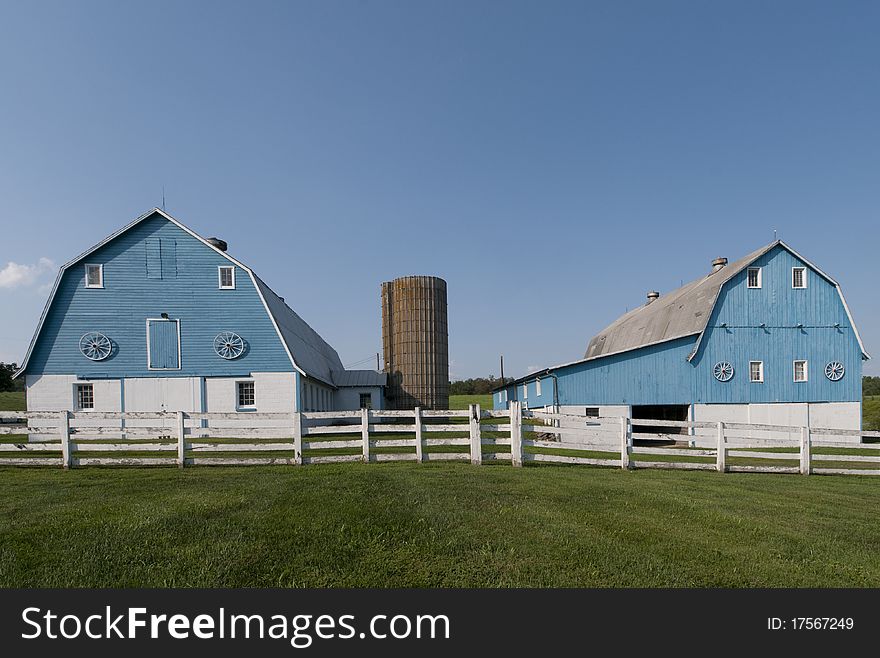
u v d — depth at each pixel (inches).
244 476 397.4
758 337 972.6
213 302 890.7
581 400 954.7
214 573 212.1
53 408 832.3
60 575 210.4
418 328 1569.9
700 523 281.7
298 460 463.5
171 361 871.7
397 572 215.2
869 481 478.6
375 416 484.7
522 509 296.8
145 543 237.1
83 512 283.3
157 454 534.6
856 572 221.9
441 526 261.6
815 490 408.8
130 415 463.8
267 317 903.7
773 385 965.8
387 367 1619.1
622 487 371.9
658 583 207.3
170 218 881.5
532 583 206.2
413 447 658.8
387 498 312.7
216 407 878.4
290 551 231.0
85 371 845.8
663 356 957.2
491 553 231.9
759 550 243.0
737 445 911.7
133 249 875.4
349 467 449.7
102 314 857.5
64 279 852.6
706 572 217.3
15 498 323.0
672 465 510.9
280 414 466.6
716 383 957.2
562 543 243.6
